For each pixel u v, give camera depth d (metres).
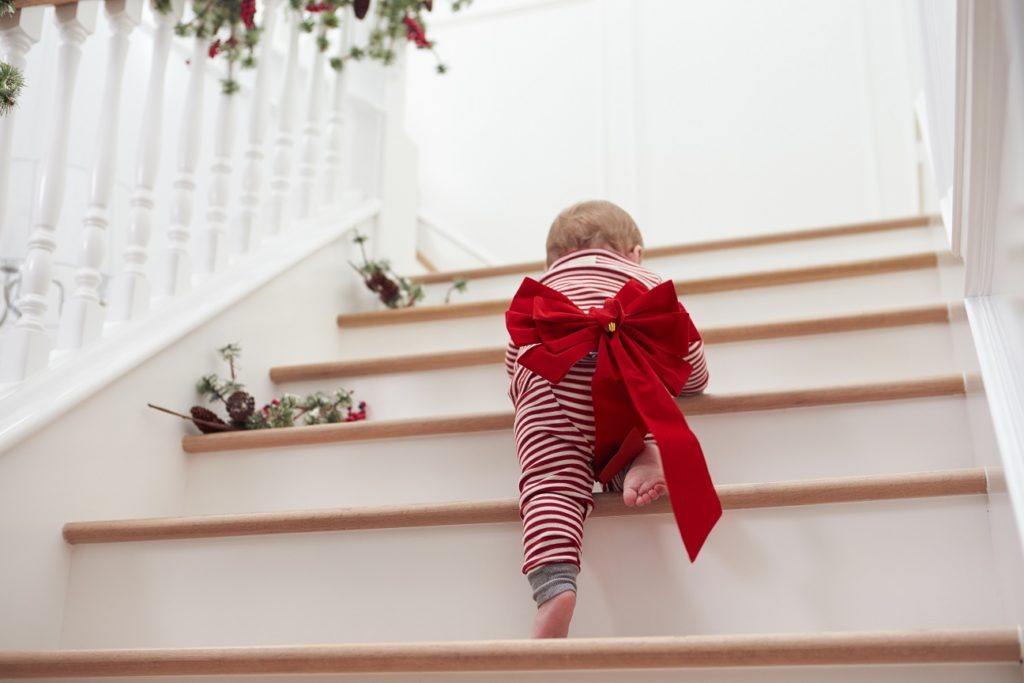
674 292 1.42
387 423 1.63
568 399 1.37
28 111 2.57
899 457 1.44
